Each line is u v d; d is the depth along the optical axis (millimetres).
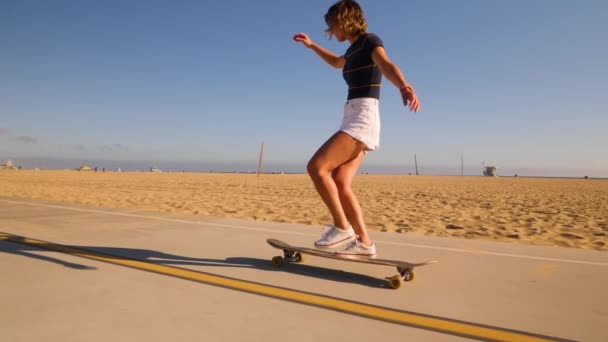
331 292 2473
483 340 1828
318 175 2701
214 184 23203
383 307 2221
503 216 8508
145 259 3234
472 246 4227
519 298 2467
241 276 2781
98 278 2654
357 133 2646
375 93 2699
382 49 2586
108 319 1938
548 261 3531
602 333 1942
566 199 14250
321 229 5215
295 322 1959
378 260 2721
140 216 6219
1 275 2701
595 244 5332
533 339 1852
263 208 9219
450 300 2391
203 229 5012
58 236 4309
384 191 18484
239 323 1925
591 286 2758
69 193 13398
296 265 3170
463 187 24406
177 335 1768
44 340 1696
